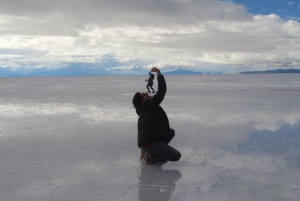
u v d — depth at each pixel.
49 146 4.93
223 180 3.34
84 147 4.86
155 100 3.76
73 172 3.65
